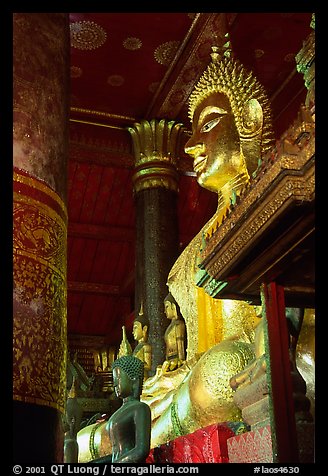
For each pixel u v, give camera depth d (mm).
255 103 6336
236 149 6570
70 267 16422
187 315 7496
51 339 4188
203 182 6871
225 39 7348
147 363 9375
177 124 13352
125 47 11711
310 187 2957
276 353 3514
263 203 3146
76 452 7551
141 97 13102
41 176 4520
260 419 4215
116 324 17062
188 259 7555
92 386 14727
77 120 13531
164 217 12547
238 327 6824
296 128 3006
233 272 3709
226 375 5539
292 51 11992
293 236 3236
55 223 4539
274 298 3658
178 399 6180
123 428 5000
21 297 4043
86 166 14523
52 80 4910
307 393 3924
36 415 3885
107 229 15664
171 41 11586
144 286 11938
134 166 13555
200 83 7129
